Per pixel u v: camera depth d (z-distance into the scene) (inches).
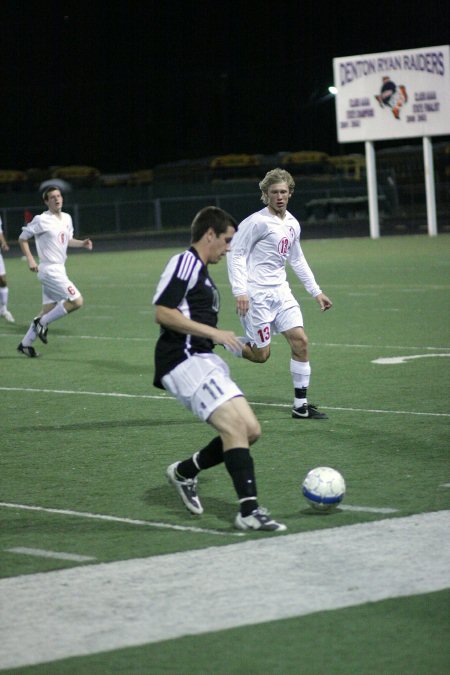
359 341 1983.3
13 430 1295.5
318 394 1472.7
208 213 863.7
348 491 968.3
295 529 852.6
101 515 920.3
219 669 596.1
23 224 6604.3
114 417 1359.5
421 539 813.2
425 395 1432.1
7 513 935.7
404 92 4945.9
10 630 655.8
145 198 6924.2
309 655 611.2
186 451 1159.6
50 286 1937.7
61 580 746.2
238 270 1266.0
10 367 1817.2
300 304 2691.9
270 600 693.3
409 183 7022.6
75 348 2032.5
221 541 828.0
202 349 868.6
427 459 1084.5
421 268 3511.3
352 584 718.5
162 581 735.7
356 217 6865.2
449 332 2058.3
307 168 7288.4
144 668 599.2
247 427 852.0
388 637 633.6
